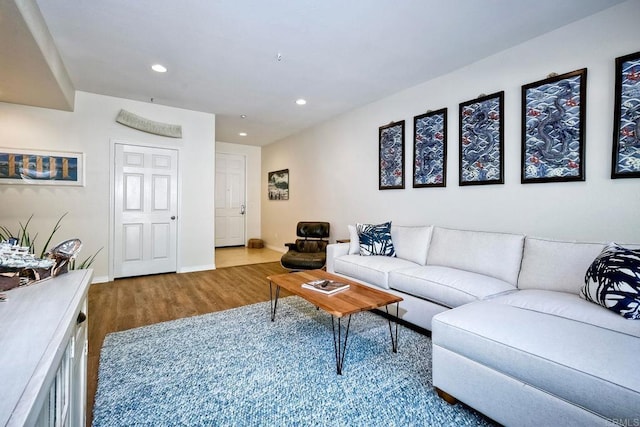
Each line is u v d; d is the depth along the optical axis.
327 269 3.47
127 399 1.55
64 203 3.64
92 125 3.77
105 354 2.01
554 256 2.03
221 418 1.42
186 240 4.46
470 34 2.43
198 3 2.05
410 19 2.23
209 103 4.14
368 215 4.17
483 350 1.38
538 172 2.44
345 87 3.56
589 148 2.18
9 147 3.37
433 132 3.26
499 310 1.62
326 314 2.77
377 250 3.21
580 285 1.84
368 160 4.16
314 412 1.47
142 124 3.99
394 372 1.83
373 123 4.08
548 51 2.39
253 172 7.32
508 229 2.65
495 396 1.35
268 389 1.65
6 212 3.39
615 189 2.07
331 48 2.66
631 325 1.33
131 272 4.09
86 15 2.19
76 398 1.05
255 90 3.65
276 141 6.62
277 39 2.51
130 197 4.04
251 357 1.99
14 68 2.48
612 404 1.02
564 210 2.31
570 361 1.14
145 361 1.93
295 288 2.26
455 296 2.11
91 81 3.38
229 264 5.07
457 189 3.05
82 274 1.19
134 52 2.74
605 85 2.10
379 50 2.68
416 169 3.46
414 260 2.96
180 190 4.38
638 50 1.97
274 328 2.45
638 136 1.96
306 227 4.77
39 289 0.99
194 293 3.42
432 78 3.29
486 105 2.78
